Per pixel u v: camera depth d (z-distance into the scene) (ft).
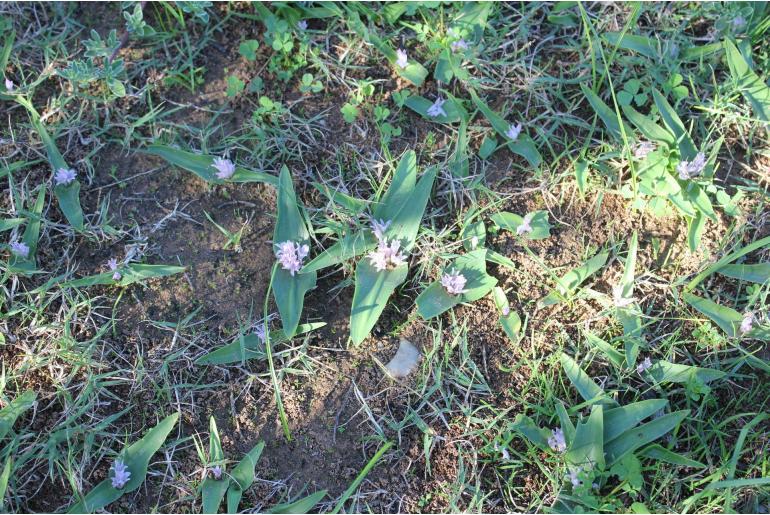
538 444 1.52
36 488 1.51
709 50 1.89
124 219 1.74
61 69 1.85
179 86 1.89
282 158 1.81
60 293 1.65
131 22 1.83
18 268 1.63
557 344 1.63
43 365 1.59
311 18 1.98
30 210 1.72
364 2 1.98
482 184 1.79
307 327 1.61
